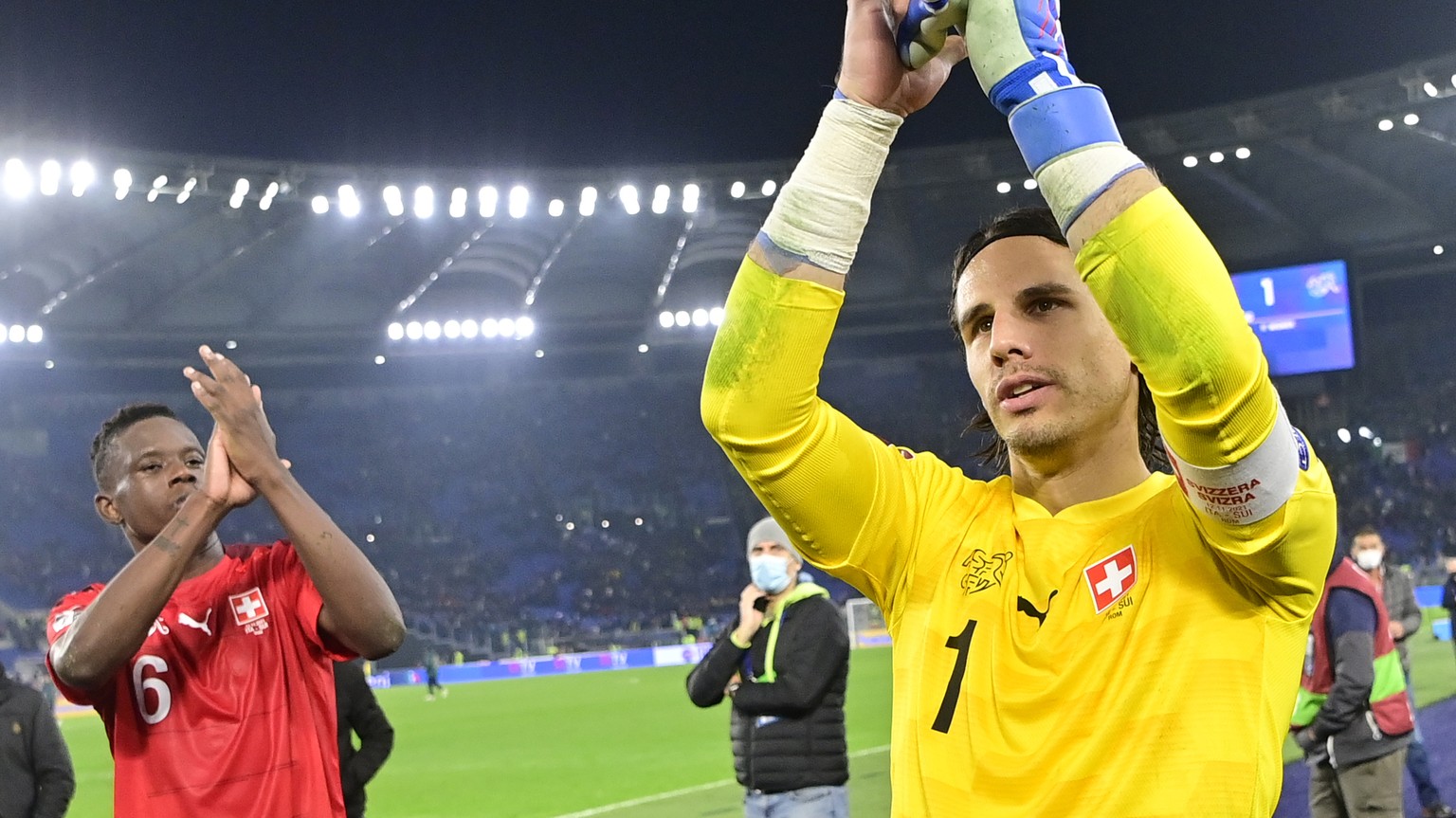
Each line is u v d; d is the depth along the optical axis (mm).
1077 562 1326
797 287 1346
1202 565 1267
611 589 35125
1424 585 24516
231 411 2484
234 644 2672
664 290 32281
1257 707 1216
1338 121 22172
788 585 4691
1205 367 1068
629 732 14406
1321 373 22406
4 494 32500
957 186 26312
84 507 33031
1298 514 1164
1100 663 1259
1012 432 1363
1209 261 1082
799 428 1396
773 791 4555
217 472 2473
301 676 2727
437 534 36031
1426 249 27625
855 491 1444
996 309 1371
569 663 29844
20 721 4363
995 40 1155
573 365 37594
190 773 2562
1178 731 1204
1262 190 26000
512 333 32031
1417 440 31172
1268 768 1218
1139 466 1413
